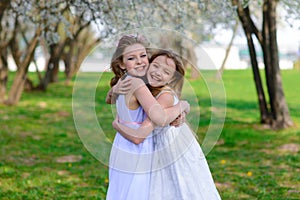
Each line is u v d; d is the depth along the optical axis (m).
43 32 7.50
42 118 13.54
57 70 23.72
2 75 15.84
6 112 14.27
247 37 11.41
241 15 10.78
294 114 13.95
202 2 6.62
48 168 7.95
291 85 21.70
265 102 11.81
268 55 11.37
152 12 7.19
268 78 11.52
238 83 22.39
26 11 7.34
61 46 19.45
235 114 13.83
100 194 6.45
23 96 18.19
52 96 18.59
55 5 7.10
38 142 10.20
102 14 6.84
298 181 7.11
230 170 7.87
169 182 3.63
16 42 15.95
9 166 7.93
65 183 6.99
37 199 6.16
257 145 9.94
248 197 6.31
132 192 3.57
